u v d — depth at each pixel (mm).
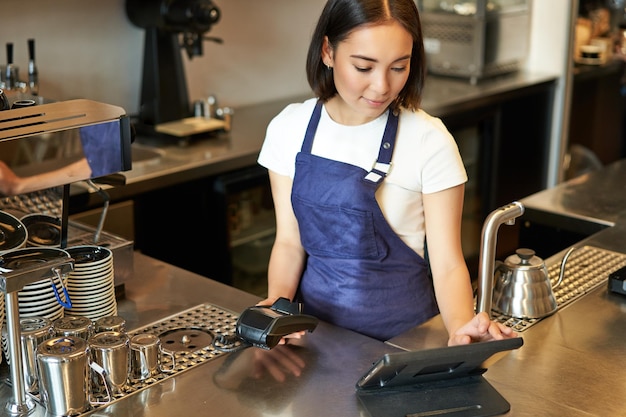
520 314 1654
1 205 1535
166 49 2955
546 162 4285
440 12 4008
